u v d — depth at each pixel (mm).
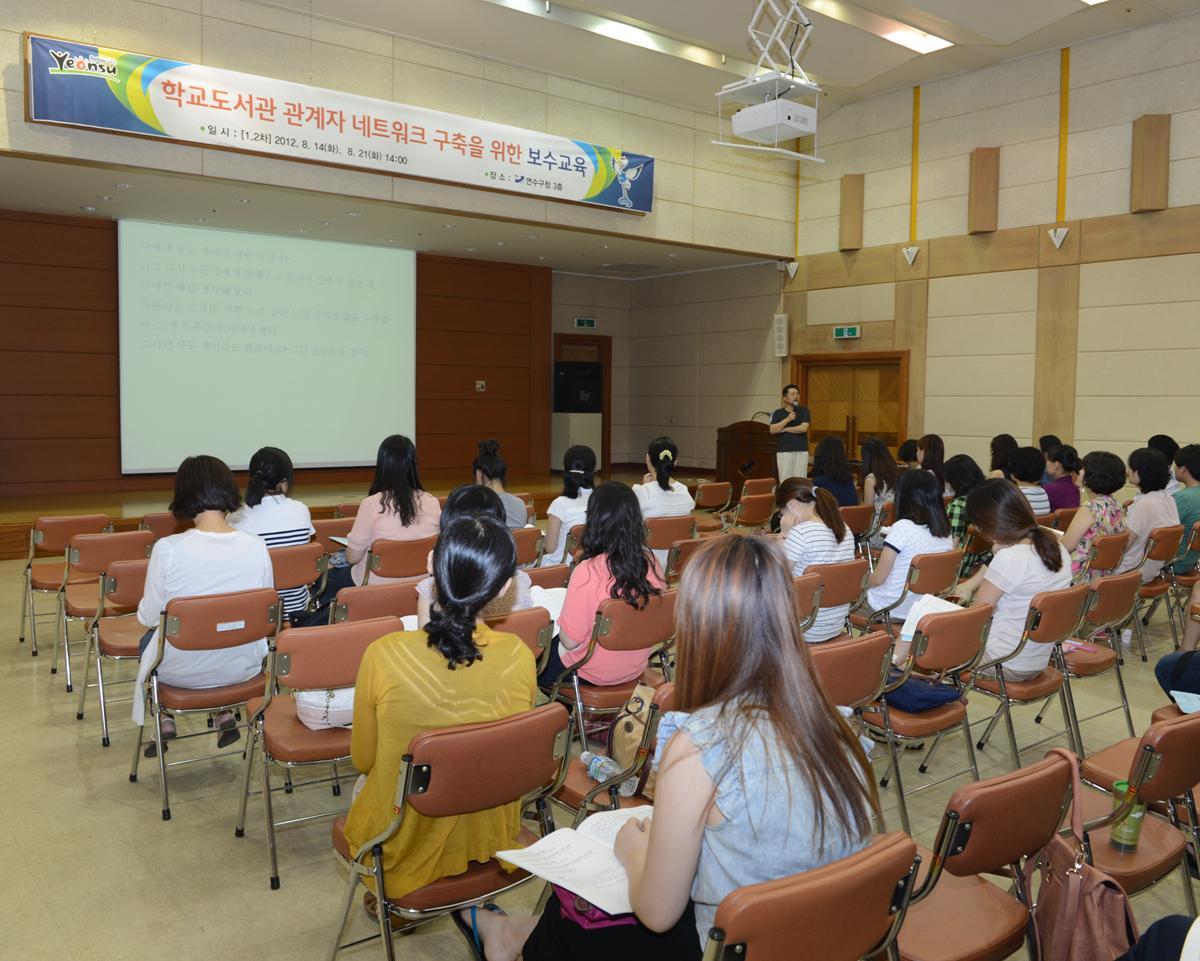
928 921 1806
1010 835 1661
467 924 2090
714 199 11641
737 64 9984
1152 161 9242
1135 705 4402
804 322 12625
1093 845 2152
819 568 3678
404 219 9906
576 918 1631
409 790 1740
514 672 2002
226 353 10820
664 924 1328
